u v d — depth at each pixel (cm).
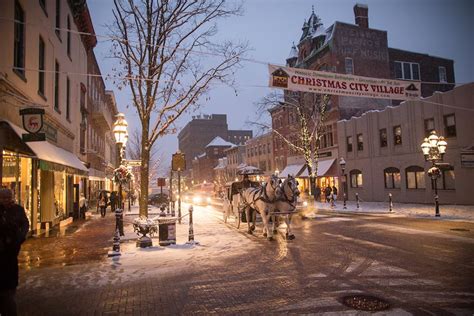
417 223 1623
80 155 2766
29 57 1472
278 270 821
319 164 4016
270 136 5453
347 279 726
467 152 2338
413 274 748
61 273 841
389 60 4084
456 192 2478
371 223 1678
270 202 1261
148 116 1567
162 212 1516
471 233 1280
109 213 2844
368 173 3356
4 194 480
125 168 1562
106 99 4856
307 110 3173
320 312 546
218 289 690
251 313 556
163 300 632
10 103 1240
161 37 1542
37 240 1376
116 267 894
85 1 2491
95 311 584
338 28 3850
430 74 4322
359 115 3875
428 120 2720
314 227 1585
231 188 1773
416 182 2834
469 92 2370
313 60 4191
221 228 1656
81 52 2802
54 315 570
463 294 614
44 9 1703
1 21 1183
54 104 1906
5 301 465
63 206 2127
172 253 1055
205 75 1659
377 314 531
